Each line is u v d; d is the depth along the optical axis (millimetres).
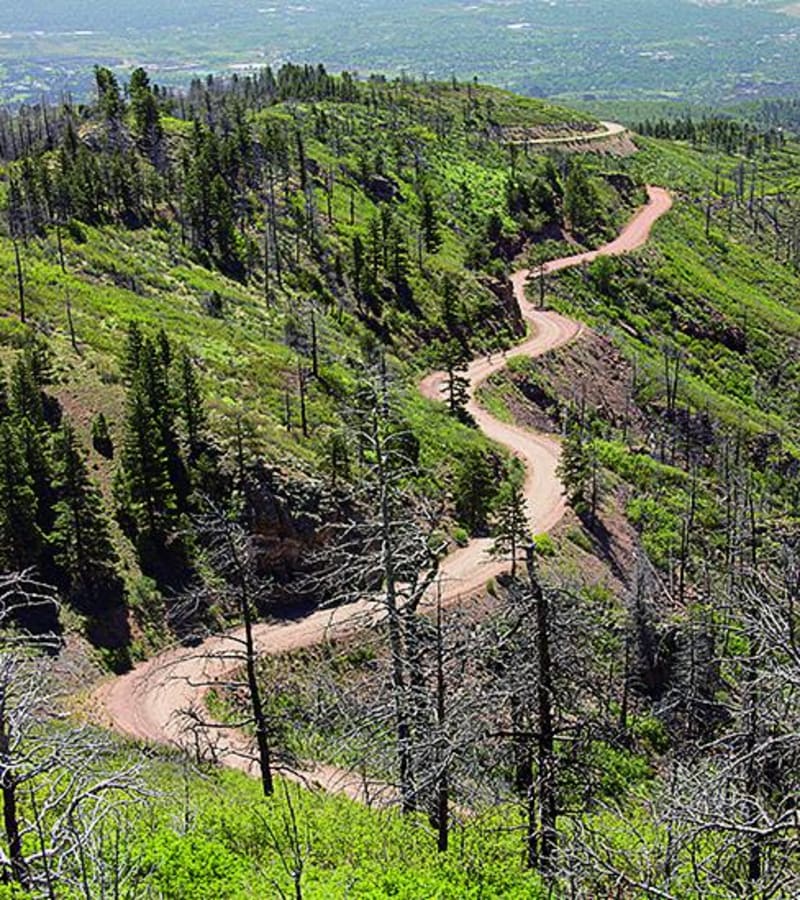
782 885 14500
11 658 16969
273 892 20312
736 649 36750
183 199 106125
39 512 45844
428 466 63219
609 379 100875
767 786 16859
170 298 80125
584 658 20922
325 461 52281
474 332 99625
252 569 30234
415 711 23062
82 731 19719
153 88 154625
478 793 22953
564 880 16625
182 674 41844
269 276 96062
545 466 74000
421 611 48000
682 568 59531
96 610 44344
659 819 15852
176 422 51750
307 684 40219
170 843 21812
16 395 49812
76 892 15648
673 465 86938
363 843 24719
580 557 60875
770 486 85438
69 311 62656
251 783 31188
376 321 94562
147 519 47219
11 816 16203
